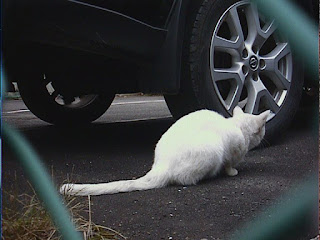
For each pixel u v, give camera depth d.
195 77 2.96
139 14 2.83
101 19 2.69
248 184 2.57
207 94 3.00
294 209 2.34
